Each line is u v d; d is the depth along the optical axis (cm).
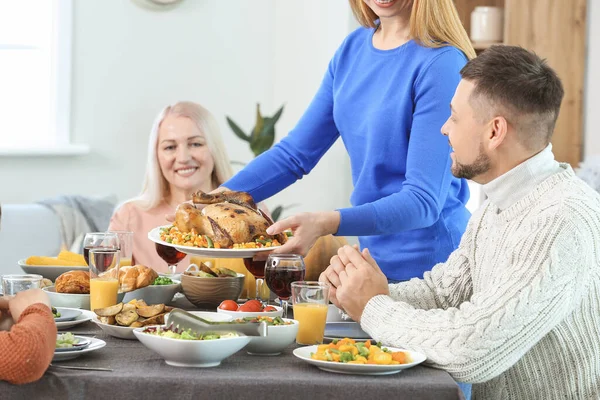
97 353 161
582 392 166
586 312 163
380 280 176
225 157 334
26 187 457
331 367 149
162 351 151
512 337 154
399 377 146
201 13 487
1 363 138
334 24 484
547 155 170
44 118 467
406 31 233
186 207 206
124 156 477
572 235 156
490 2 477
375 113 232
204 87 490
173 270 239
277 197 490
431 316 162
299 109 495
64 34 461
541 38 443
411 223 212
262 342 162
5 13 458
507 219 173
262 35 497
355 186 243
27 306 156
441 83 220
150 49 480
